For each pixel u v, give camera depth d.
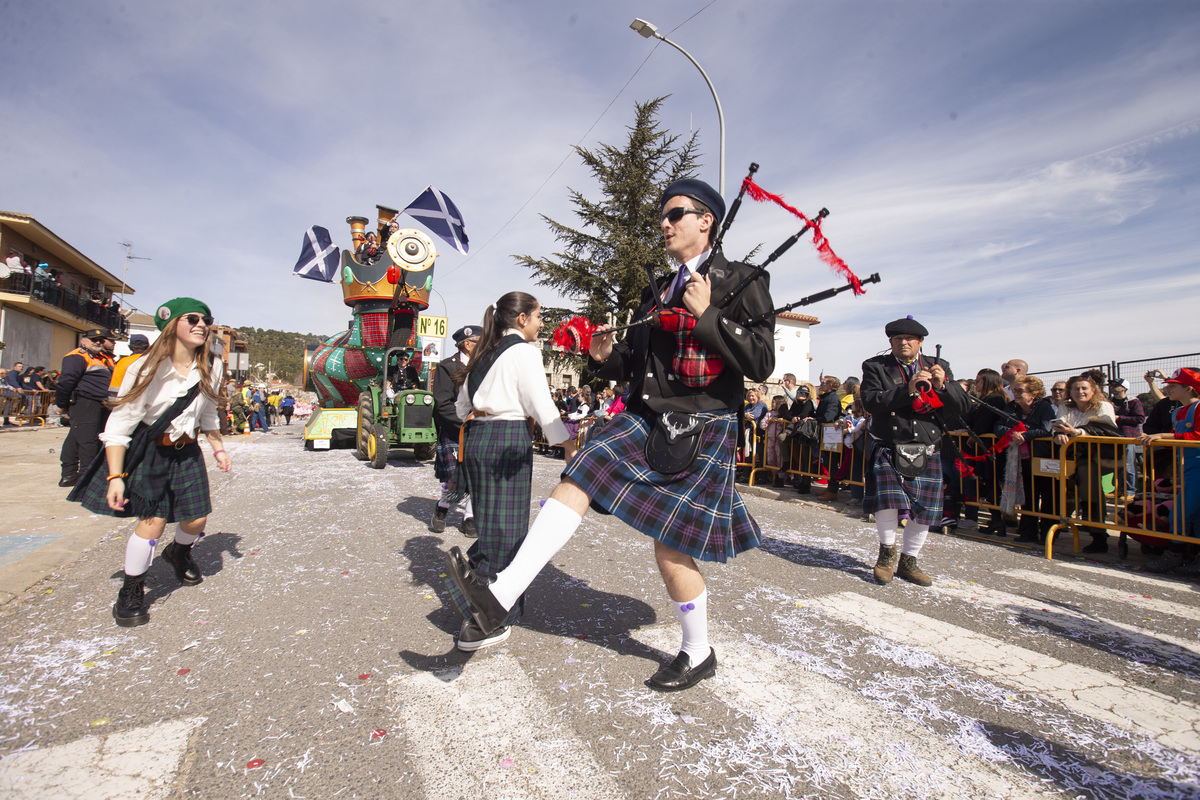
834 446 7.40
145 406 2.79
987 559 4.63
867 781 1.71
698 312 1.95
